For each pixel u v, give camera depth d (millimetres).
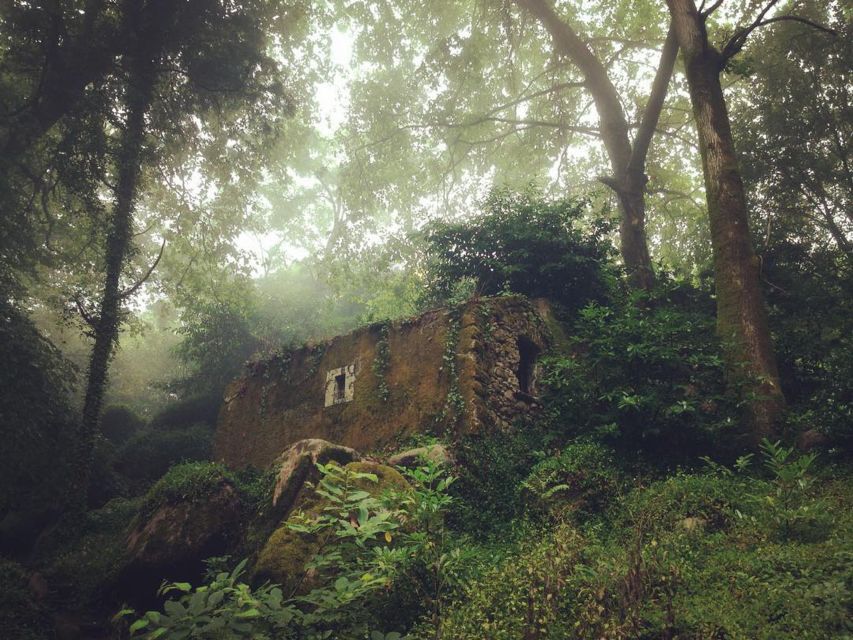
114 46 14836
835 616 3680
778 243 14867
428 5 22047
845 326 9820
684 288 13047
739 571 4594
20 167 13828
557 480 7219
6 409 10977
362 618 4199
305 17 20062
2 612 6863
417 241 19406
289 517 6176
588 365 8695
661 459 7625
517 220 12594
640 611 3980
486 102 22609
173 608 3361
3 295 12477
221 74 16891
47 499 12242
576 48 18672
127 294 14070
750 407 8133
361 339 11578
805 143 16375
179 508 8156
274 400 13195
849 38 16094
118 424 20500
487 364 9469
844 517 5293
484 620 4277
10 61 13867
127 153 14297
